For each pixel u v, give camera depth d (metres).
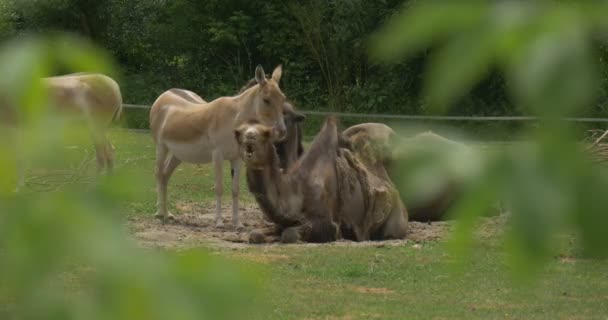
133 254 1.92
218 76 65.94
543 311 17.69
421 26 1.83
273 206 24.33
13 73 1.93
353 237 25.97
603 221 1.79
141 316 1.84
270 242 24.91
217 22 65.00
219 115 28.73
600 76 1.83
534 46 1.79
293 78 64.75
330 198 25.30
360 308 17.78
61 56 2.01
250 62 65.69
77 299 1.88
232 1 65.69
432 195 1.99
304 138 56.09
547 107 1.75
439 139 2.10
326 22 62.03
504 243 1.90
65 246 1.92
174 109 30.16
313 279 20.05
